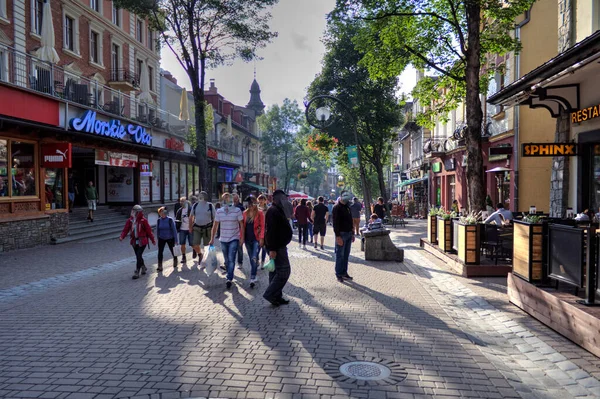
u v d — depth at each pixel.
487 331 5.84
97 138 18.47
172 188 28.58
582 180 10.68
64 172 17.42
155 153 25.00
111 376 4.25
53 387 4.01
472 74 12.25
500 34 13.70
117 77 26.66
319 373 4.32
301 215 15.30
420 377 4.26
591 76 9.20
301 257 12.86
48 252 14.03
